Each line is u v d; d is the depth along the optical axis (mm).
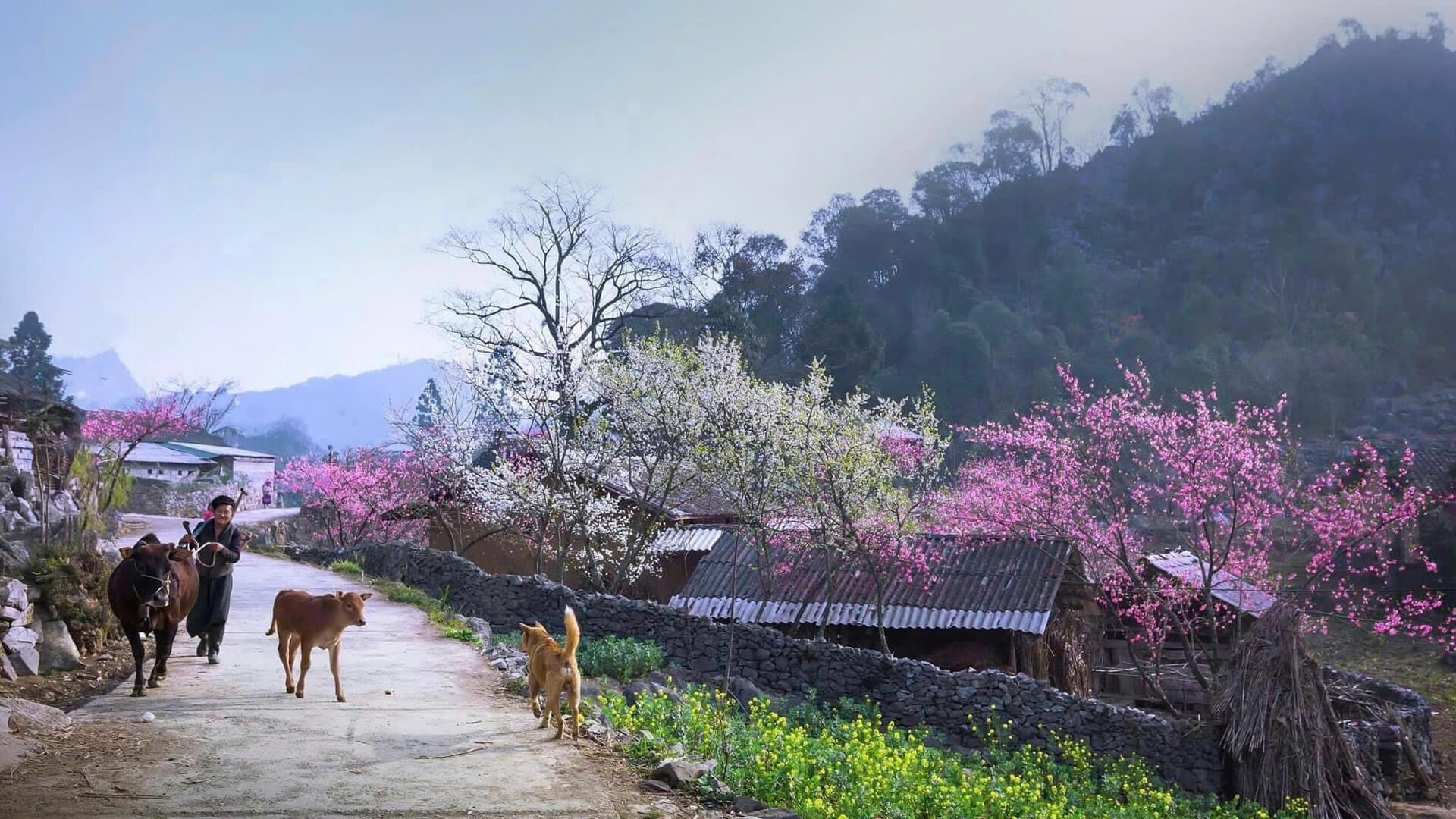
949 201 177500
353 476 41094
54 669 12219
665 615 21938
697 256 90312
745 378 28844
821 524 26125
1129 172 193000
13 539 14742
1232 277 153125
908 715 20688
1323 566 26484
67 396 104938
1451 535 44094
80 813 6914
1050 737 20109
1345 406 120938
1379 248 158500
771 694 20844
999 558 27719
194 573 11727
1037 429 27875
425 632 16766
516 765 8570
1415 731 23641
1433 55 189000
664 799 8000
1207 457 24859
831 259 160375
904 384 116875
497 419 33719
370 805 7340
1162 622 26688
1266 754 19094
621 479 31516
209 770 8055
